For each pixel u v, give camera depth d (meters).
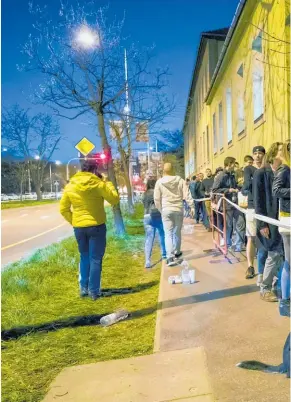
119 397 2.99
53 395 3.16
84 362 3.75
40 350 4.11
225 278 5.84
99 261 5.75
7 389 3.34
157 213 7.58
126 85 12.77
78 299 5.82
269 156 4.44
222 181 8.17
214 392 2.87
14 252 11.24
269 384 2.88
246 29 10.70
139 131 19.67
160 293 5.35
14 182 74.31
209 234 10.81
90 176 5.54
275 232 4.48
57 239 13.80
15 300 5.70
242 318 4.20
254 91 10.09
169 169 7.27
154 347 3.74
